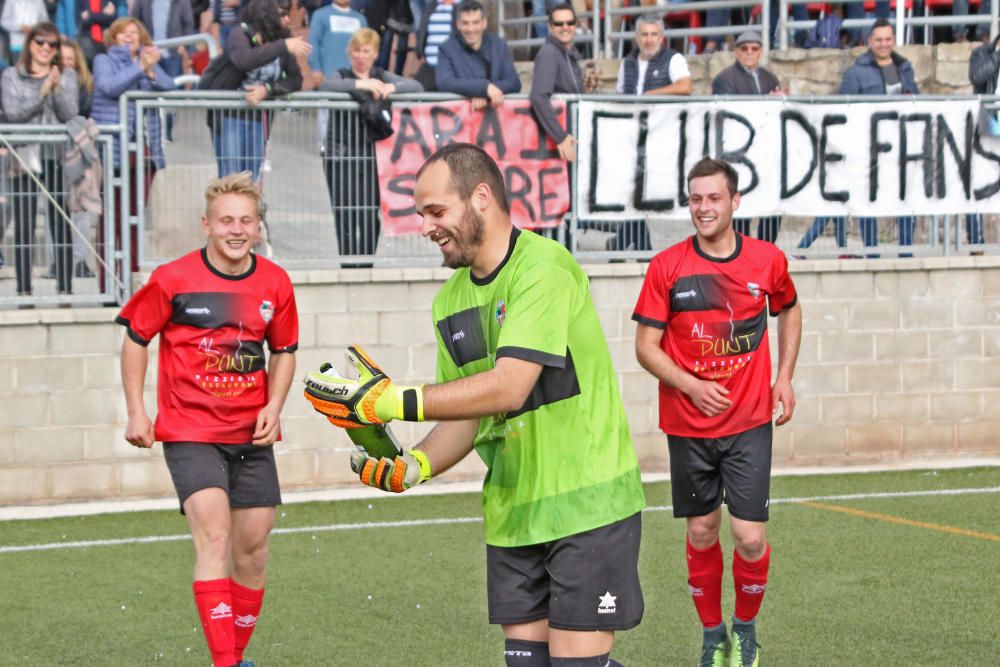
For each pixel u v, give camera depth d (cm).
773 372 1716
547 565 659
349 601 1105
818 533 1325
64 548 1305
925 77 2158
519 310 622
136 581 1184
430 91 1755
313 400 629
